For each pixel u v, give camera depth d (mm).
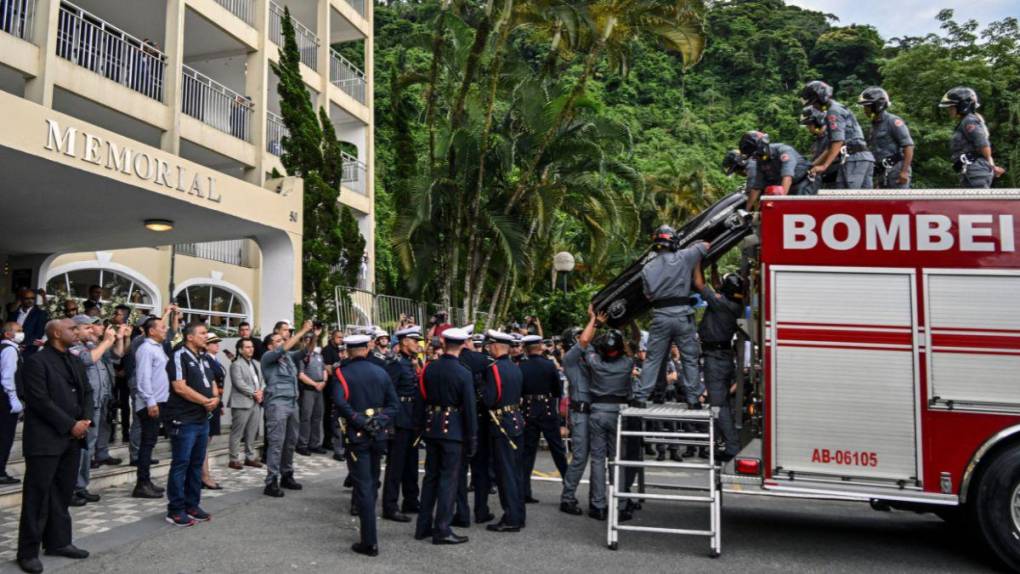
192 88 18750
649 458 12992
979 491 6320
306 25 25406
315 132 18031
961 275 6500
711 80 80312
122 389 10852
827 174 8312
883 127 8336
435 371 7309
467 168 20031
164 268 18922
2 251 15094
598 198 20797
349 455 6793
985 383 6348
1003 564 6254
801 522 8445
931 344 6477
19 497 8078
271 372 9195
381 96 43844
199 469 7664
